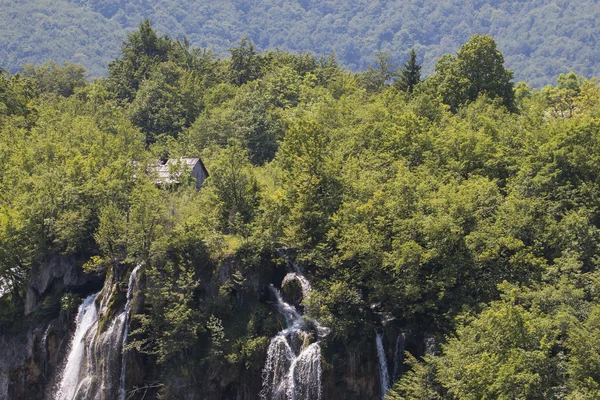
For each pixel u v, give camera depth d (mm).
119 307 170250
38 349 177875
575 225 150750
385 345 156250
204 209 178625
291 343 158875
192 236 168375
